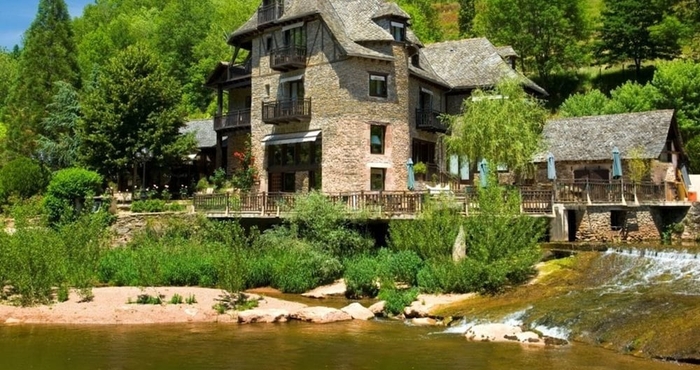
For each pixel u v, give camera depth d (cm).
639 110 6156
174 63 9206
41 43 6906
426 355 1919
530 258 2808
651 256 2842
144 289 2809
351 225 3575
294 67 4791
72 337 2175
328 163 4572
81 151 5184
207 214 4056
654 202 3991
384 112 4653
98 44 9225
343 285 3119
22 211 4059
